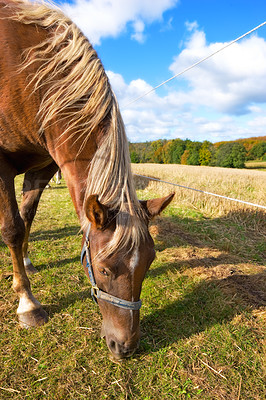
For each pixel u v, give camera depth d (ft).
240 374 5.62
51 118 5.82
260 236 15.69
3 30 6.14
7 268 10.01
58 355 6.02
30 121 6.22
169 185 29.07
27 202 8.92
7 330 6.79
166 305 8.05
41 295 8.33
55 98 5.75
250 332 6.93
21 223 6.95
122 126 5.65
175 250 12.49
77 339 6.52
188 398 5.08
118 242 4.45
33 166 7.97
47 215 17.88
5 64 6.06
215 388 5.31
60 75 5.90
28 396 5.05
